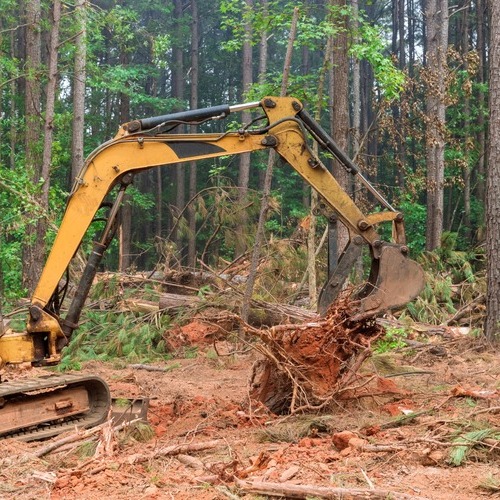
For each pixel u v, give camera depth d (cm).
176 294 1564
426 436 622
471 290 1570
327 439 673
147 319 1428
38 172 2086
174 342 1347
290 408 766
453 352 1228
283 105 844
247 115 3341
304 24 1460
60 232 785
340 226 1529
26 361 770
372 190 873
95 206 791
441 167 2541
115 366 1242
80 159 2330
